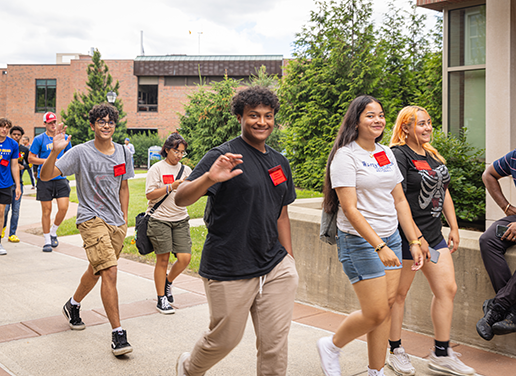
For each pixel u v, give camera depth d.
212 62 36.16
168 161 4.65
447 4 6.64
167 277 4.78
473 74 6.59
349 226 2.84
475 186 5.55
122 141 33.84
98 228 3.63
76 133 33.12
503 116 5.35
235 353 3.54
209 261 2.40
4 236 8.48
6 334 3.83
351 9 14.78
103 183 3.72
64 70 39.38
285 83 15.61
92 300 4.81
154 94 37.88
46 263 6.44
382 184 2.79
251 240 2.38
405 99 16.36
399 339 3.28
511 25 5.29
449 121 6.85
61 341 3.71
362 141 2.82
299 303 4.89
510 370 3.27
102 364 3.30
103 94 33.94
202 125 23.70
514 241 3.45
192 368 2.55
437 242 3.27
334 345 3.03
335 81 14.74
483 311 3.52
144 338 3.83
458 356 3.51
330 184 2.93
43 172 3.59
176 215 4.54
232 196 2.34
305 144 15.20
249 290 2.39
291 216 5.00
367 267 2.76
